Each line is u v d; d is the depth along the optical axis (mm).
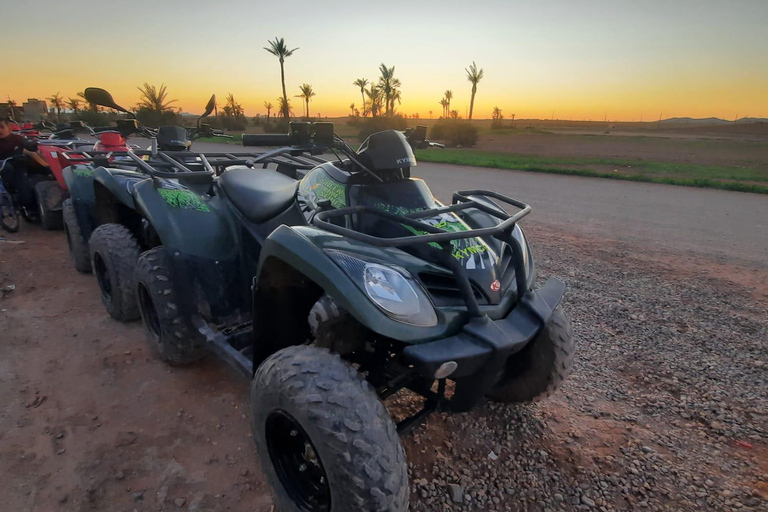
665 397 3385
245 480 2590
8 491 2430
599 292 5367
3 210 7184
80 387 3322
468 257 2371
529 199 11805
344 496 1818
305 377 1962
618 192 13414
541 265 6312
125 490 2482
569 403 3295
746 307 5027
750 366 3814
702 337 4309
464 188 13180
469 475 2631
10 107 13477
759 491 2549
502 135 76688
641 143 51250
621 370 3730
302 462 2271
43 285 5070
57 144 7250
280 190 3316
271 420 2152
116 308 4137
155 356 3729
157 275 3240
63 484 2492
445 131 45938
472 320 2164
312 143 2732
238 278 3441
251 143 2732
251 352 3025
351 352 2570
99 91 4348
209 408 3166
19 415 2998
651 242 7754
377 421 1875
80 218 5090
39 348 3789
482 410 3166
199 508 2398
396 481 1838
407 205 2609
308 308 2646
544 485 2584
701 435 2992
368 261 2123
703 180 15844
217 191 3723
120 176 4176
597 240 7777
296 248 2145
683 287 5602
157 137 5723
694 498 2506
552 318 2795
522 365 2926
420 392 2561
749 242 7918
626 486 2580
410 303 2057
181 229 3279
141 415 3068
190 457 2734
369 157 2635
